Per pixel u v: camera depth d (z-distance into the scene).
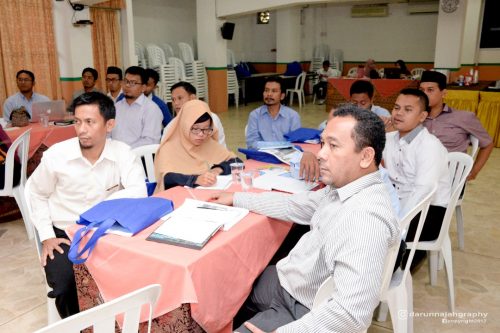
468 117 2.93
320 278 1.30
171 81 8.40
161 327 1.33
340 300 1.08
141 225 1.45
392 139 2.34
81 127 1.79
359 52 12.09
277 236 1.71
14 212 3.57
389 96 8.01
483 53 9.71
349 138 1.21
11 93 5.71
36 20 5.89
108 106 1.86
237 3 8.49
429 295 2.34
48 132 3.69
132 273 1.33
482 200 3.87
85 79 5.15
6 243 3.02
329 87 9.05
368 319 1.09
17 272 2.60
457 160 2.62
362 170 1.24
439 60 7.64
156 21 9.47
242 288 1.49
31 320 2.12
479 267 2.64
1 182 3.04
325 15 12.20
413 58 11.41
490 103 5.93
